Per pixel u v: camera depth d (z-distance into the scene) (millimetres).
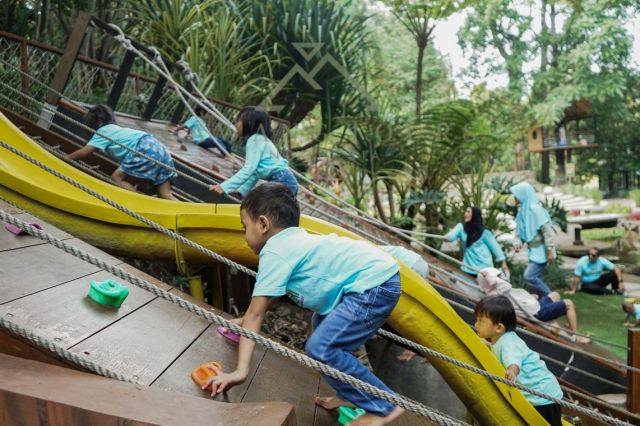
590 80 25031
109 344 2555
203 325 3223
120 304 2967
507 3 25859
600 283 12344
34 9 10000
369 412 2607
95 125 5797
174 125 9141
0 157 4488
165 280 5473
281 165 5312
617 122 28922
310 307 2645
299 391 3051
